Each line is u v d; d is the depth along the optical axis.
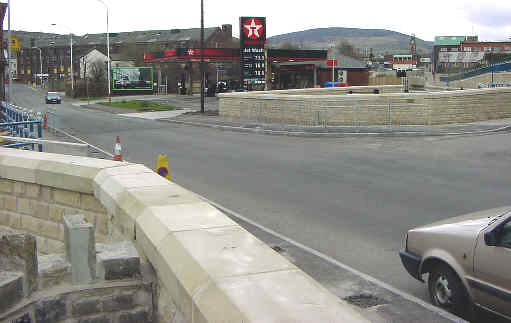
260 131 28.05
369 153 19.91
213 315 2.83
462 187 13.61
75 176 7.27
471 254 5.73
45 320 4.02
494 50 94.31
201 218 4.59
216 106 50.72
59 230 7.72
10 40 39.78
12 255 3.97
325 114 27.73
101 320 4.27
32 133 16.75
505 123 26.97
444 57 92.50
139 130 30.58
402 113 27.70
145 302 4.37
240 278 3.11
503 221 5.45
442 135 24.17
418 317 5.92
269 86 64.12
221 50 63.47
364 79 73.25
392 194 12.88
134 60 109.00
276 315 2.61
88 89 82.19
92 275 4.27
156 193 5.69
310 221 10.49
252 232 9.70
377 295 6.65
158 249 4.09
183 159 18.98
